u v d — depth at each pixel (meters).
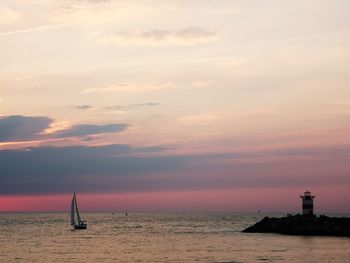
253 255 78.94
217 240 112.44
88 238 129.12
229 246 95.25
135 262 74.31
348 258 74.19
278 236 115.12
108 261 76.12
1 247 102.00
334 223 117.94
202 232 150.62
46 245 106.62
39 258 80.94
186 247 96.31
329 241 100.06
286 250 85.12
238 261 72.38
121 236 136.00
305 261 71.38
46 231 166.75
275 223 129.25
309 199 124.25
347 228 114.31
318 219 121.56
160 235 138.50
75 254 86.81
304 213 125.12
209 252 85.56
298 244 95.00
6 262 76.00
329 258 74.19
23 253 89.31
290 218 128.75
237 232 141.50
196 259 76.38
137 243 109.25
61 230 172.50
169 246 99.69
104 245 105.06
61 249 96.50
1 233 155.38
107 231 165.12
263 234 123.19
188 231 159.12
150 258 79.00
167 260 75.94
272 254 79.69
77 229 174.88
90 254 86.56
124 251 90.88
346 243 96.00
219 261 73.00
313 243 96.50
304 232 117.88
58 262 75.50
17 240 123.00
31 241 119.19
